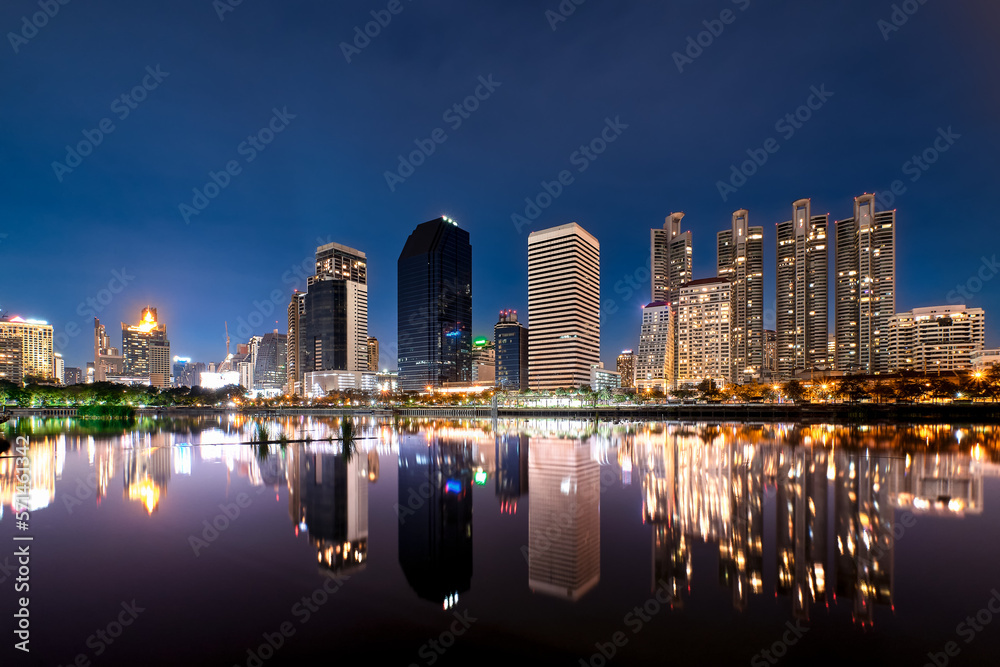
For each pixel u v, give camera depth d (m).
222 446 96.56
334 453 84.69
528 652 17.67
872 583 23.67
